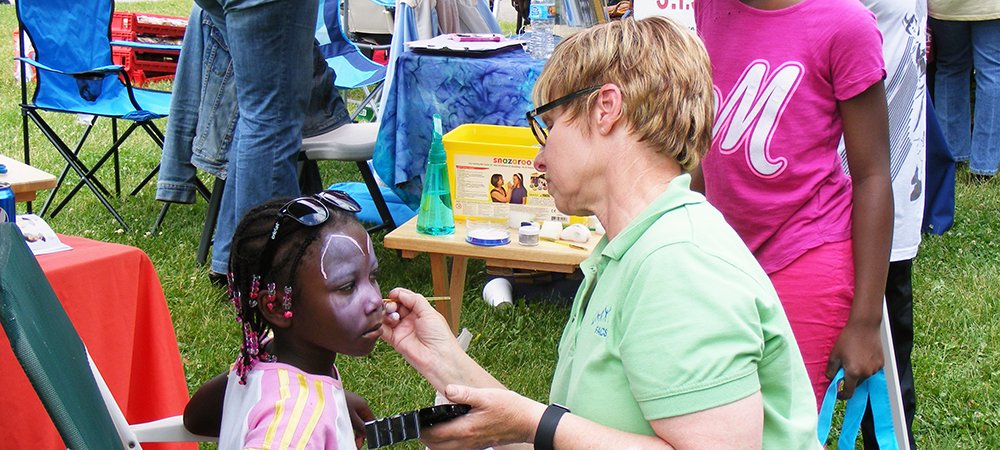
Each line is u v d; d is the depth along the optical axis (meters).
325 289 1.57
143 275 2.46
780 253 2.13
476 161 3.40
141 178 6.16
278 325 1.62
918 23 2.42
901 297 2.69
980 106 6.23
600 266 1.47
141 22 9.36
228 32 3.98
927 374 3.71
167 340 2.53
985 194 6.09
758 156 2.11
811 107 2.06
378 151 4.50
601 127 1.43
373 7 8.23
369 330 1.63
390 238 3.36
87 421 1.24
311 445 1.46
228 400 1.64
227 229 4.23
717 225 1.37
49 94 5.22
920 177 2.54
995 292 4.53
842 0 2.03
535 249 3.22
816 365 2.14
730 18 2.14
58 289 2.17
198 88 4.75
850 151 2.07
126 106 5.43
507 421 1.41
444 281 3.48
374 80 6.13
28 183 2.94
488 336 4.02
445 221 3.38
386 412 3.37
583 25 4.81
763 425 1.37
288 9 3.89
